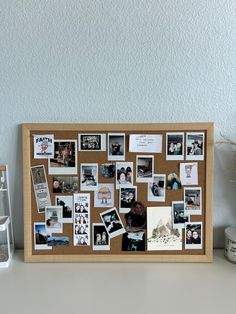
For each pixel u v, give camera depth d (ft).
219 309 2.84
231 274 3.40
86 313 2.79
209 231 3.66
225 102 3.65
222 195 3.82
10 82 3.59
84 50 3.54
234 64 3.59
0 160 3.72
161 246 3.67
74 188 3.66
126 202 3.67
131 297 3.01
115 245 3.67
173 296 3.03
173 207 3.67
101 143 3.63
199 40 3.55
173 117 3.66
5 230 3.66
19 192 3.79
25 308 2.86
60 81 3.59
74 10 3.48
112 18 3.50
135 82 3.60
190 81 3.61
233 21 3.52
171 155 3.64
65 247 3.67
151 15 3.50
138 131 3.61
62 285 3.21
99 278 3.34
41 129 3.61
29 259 3.63
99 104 3.63
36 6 3.47
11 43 3.52
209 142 3.61
